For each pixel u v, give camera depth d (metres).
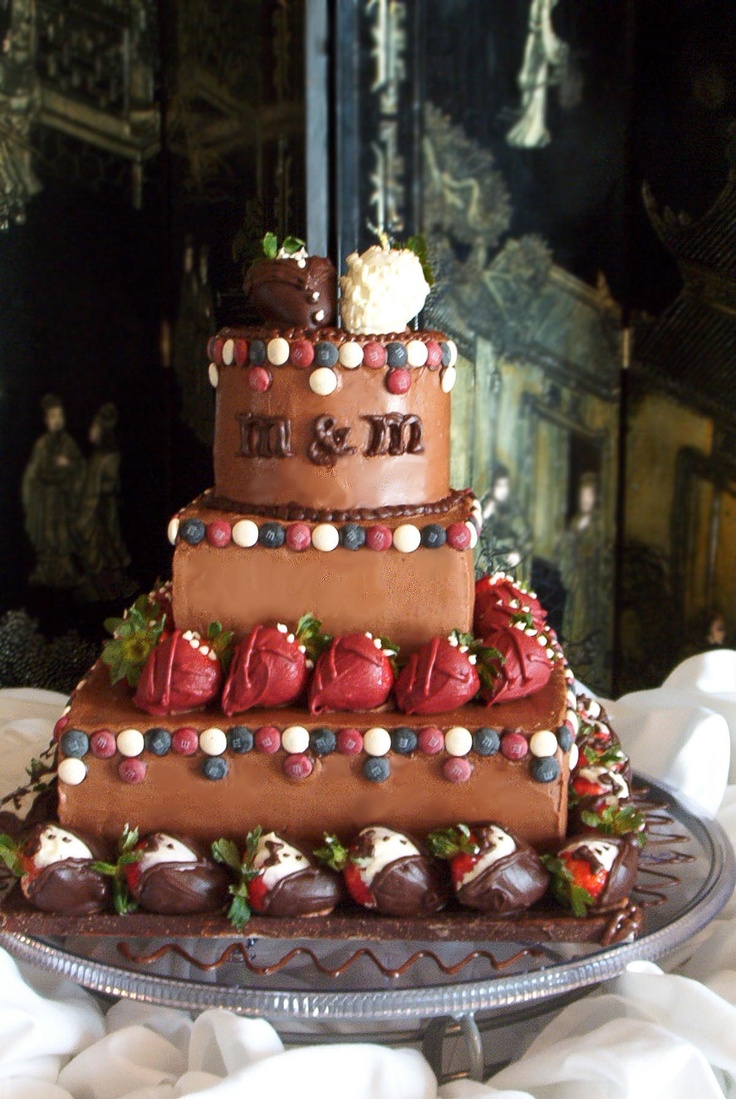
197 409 4.06
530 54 4.47
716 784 2.58
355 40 4.27
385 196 4.43
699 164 4.18
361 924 1.92
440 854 1.94
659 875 2.13
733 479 4.25
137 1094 1.81
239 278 3.77
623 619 4.77
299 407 2.10
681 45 4.19
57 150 4.32
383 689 2.02
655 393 4.53
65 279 4.41
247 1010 1.77
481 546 3.39
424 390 2.14
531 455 4.73
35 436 4.46
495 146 4.52
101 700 2.11
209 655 2.04
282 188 4.12
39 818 2.15
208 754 2.00
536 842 2.02
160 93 4.44
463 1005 1.77
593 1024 1.99
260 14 4.07
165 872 1.92
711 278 4.21
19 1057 1.90
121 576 4.59
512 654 2.07
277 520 2.11
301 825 2.03
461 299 4.58
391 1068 1.78
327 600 2.10
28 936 1.92
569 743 2.01
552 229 4.59
